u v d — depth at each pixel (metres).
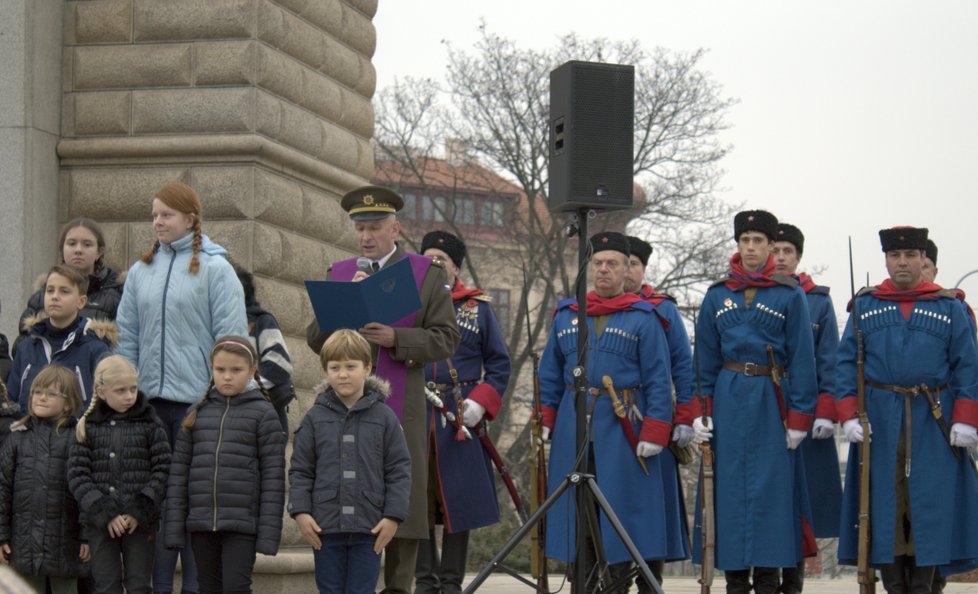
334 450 6.71
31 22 9.80
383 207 7.50
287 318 10.06
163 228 7.33
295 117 10.32
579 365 7.19
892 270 8.61
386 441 6.79
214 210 9.77
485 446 8.75
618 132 7.39
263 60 9.96
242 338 6.82
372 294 6.86
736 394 8.50
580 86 7.36
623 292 8.73
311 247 10.47
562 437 8.38
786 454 8.47
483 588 11.54
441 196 35.31
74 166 10.03
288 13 10.36
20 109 9.76
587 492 7.23
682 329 8.70
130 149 9.88
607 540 8.15
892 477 8.48
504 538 18.69
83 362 7.42
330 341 6.72
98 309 7.74
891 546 8.43
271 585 9.29
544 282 34.38
